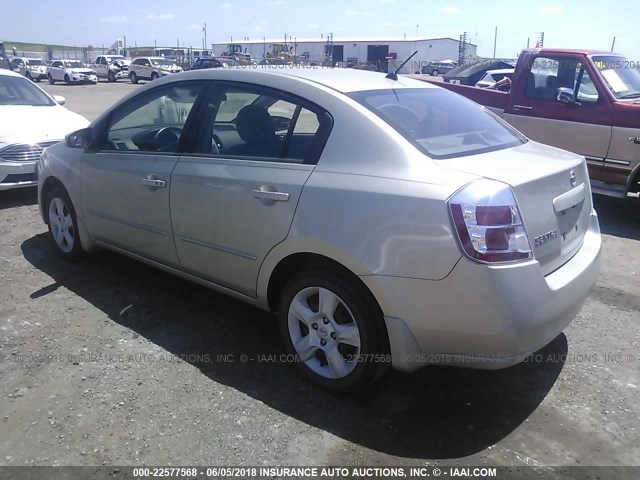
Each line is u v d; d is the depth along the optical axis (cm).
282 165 315
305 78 334
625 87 695
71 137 479
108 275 466
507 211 256
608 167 669
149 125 400
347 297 289
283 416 293
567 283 283
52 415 288
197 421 287
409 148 284
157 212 380
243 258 332
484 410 302
